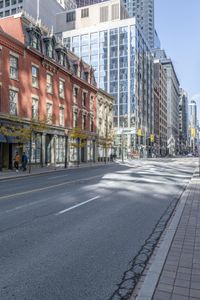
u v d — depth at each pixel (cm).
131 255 583
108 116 5903
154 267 488
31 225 790
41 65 3512
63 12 10094
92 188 1547
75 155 4438
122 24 8912
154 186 1678
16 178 2233
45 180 2002
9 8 9256
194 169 3262
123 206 1082
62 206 1050
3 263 532
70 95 4234
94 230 758
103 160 5788
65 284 454
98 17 9481
